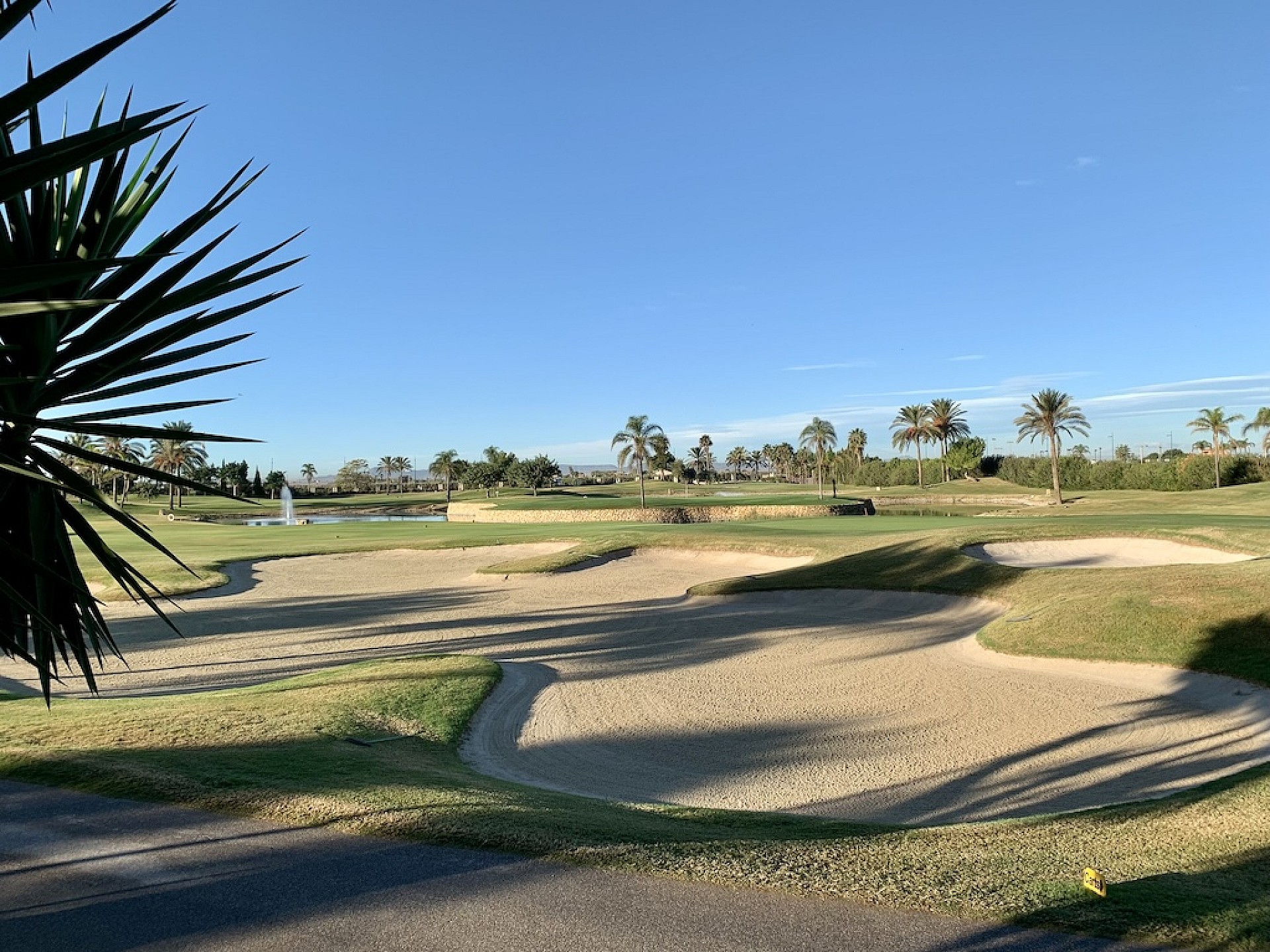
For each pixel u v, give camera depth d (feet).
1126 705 49.65
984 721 47.78
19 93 15.33
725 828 26.25
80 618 23.04
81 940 17.04
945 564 94.84
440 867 20.38
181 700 49.03
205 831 23.25
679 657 68.03
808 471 538.06
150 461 365.81
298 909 18.21
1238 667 51.65
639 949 16.22
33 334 19.31
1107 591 68.59
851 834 25.82
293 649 75.00
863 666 62.90
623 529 168.35
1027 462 352.49
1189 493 241.35
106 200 21.77
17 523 21.40
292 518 291.79
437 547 151.23
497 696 53.93
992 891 19.03
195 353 21.40
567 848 21.44
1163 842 24.61
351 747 37.65
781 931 16.94
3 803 26.07
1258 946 16.21
